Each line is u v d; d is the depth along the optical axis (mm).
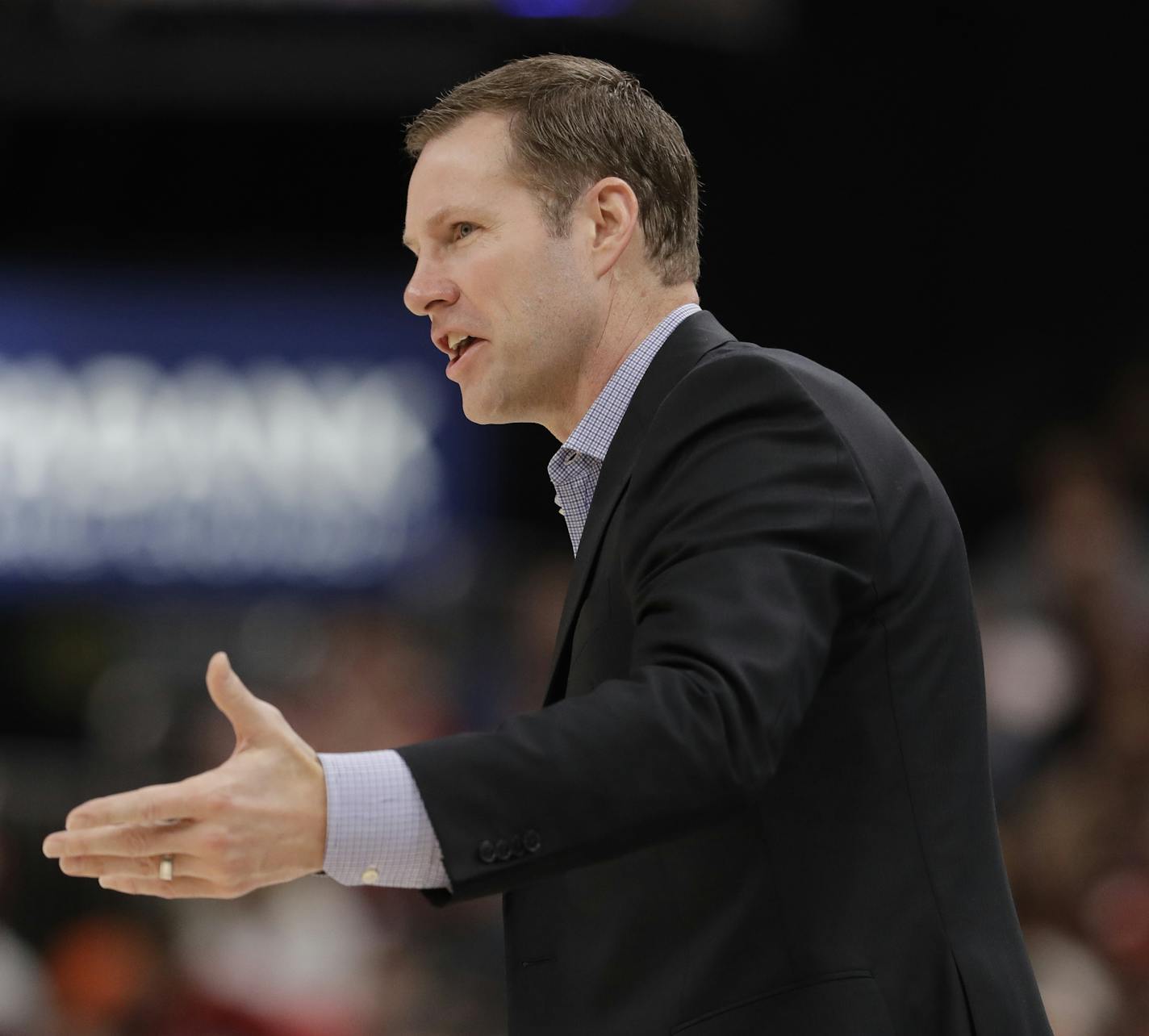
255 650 23797
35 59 21703
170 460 24594
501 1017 16328
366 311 24828
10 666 24812
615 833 4723
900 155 26438
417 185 6395
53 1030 15648
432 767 4742
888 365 27031
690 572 5133
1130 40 25438
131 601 24438
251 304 24875
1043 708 19422
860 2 25562
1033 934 15227
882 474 5566
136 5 20672
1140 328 25781
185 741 20453
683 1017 5355
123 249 27625
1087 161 26047
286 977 16078
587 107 6355
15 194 27172
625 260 6383
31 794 17641
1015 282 26531
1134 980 14477
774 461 5363
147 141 27203
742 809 4816
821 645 5117
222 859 4539
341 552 24297
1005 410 25938
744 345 6055
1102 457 22391
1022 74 25906
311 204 27688
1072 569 20828
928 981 5406
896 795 5531
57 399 24688
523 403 6426
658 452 5574
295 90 22047
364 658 21297
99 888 16562
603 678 5594
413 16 20516
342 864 4684
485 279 6223
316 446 24547
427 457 24516
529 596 22703
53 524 24484
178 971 15977
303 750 4707
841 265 26906
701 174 26609
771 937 5359
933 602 5695
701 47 22281
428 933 17047
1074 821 15891
